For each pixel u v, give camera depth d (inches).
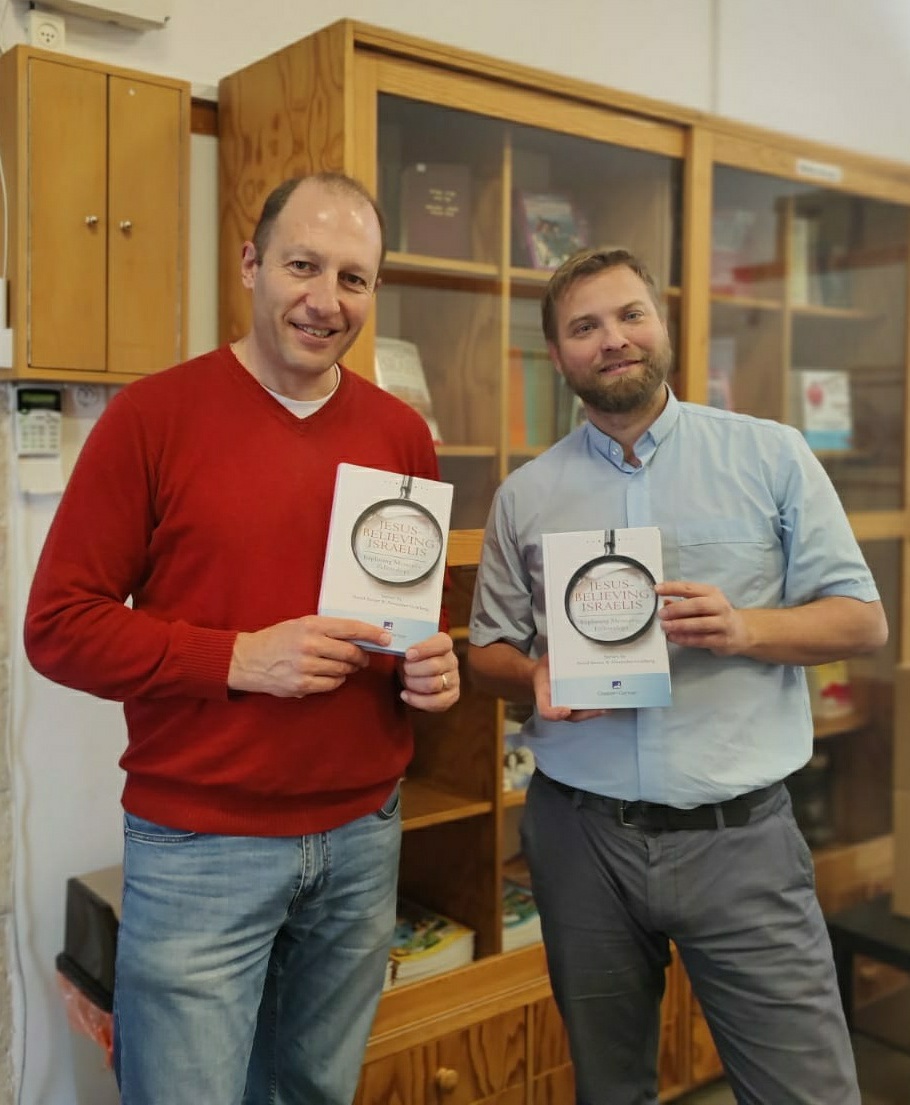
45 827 77.5
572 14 100.5
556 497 61.9
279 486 53.3
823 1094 57.4
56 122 71.2
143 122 74.9
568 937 60.9
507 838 90.3
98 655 50.1
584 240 87.8
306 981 57.9
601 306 57.7
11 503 75.1
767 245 101.8
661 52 107.7
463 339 81.2
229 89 79.6
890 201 105.7
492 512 65.5
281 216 52.8
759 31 115.6
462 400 81.3
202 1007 52.0
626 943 60.2
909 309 110.0
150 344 76.2
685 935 58.4
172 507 52.4
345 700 54.5
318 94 70.9
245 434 53.5
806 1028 57.3
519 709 84.7
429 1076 76.5
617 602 55.9
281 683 50.0
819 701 109.7
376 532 53.2
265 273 52.8
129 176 74.5
